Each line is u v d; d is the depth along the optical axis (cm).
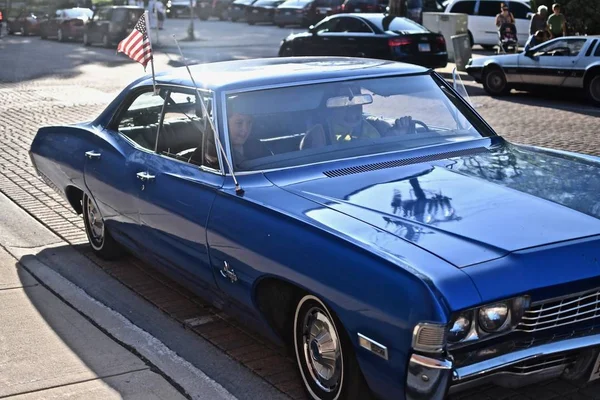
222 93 473
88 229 650
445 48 1919
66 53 2823
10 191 878
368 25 1902
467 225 367
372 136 489
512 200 396
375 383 346
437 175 438
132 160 541
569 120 1335
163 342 491
